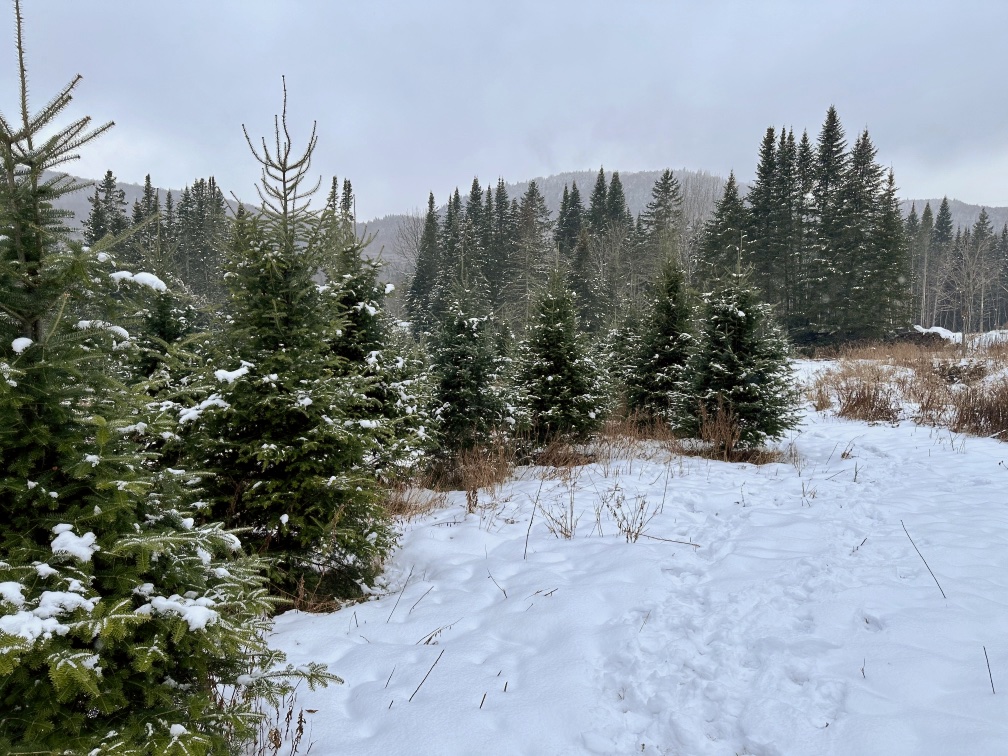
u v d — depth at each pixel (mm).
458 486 8156
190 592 2436
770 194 33219
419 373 7684
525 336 10461
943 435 9867
